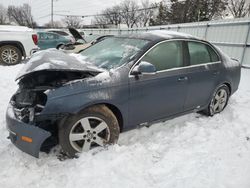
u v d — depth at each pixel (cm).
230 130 364
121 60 309
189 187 239
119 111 293
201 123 388
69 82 265
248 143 330
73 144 272
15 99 297
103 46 376
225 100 440
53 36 1268
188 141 329
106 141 290
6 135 335
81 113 269
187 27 1420
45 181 247
